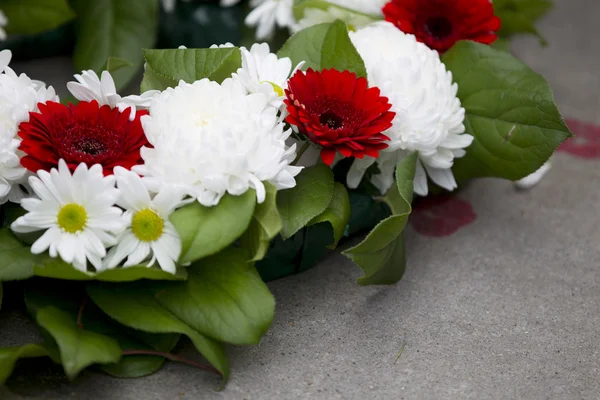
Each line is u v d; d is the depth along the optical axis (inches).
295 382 43.7
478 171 48.3
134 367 43.3
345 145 43.9
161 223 42.9
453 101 46.6
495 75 47.4
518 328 45.9
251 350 44.4
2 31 51.5
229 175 42.8
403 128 45.4
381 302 46.4
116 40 53.9
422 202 51.0
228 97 43.8
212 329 42.7
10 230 43.4
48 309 42.3
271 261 46.2
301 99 44.3
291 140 48.5
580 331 46.1
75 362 41.3
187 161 42.6
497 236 49.6
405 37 47.1
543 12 54.5
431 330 45.6
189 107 43.5
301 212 44.3
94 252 42.4
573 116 56.5
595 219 50.8
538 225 50.3
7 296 45.3
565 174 53.2
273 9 52.2
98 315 43.7
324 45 46.3
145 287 43.3
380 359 44.6
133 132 43.4
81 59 54.0
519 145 47.1
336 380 43.9
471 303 46.7
